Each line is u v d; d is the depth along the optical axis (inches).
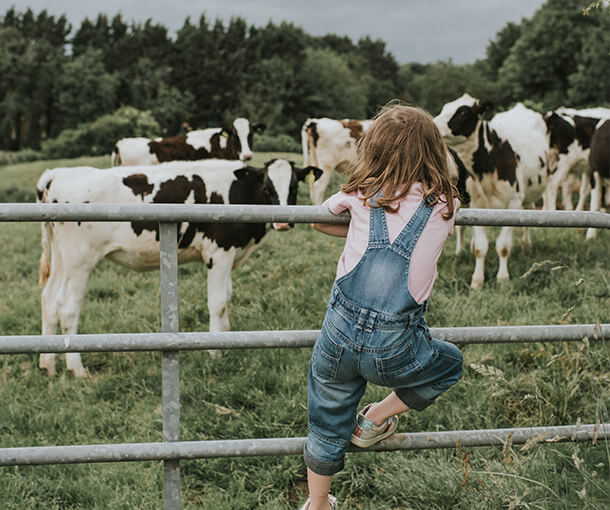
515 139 307.6
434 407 146.9
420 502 114.3
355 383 80.8
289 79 2977.4
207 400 162.1
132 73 3277.6
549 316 203.5
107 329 218.8
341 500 118.6
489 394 147.4
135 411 159.6
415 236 76.0
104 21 4087.1
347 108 3154.5
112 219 81.7
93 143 1772.9
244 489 121.4
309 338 87.1
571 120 399.9
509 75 2176.4
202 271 294.8
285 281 265.4
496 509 100.7
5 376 180.9
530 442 90.4
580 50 1996.8
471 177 289.6
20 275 298.8
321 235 365.4
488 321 202.8
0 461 83.7
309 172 224.5
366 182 78.9
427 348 79.2
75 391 174.9
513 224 87.7
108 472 125.2
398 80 4658.0
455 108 273.1
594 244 309.3
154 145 450.9
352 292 77.0
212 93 3117.6
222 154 464.8
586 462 118.9
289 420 143.9
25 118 3196.4
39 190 206.1
